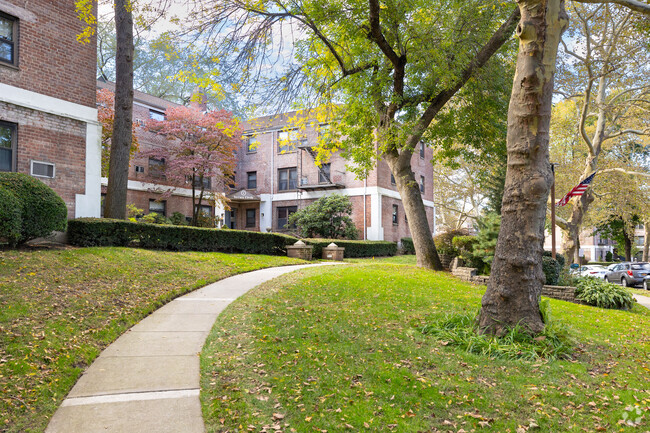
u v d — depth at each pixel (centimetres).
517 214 592
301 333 589
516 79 596
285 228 2895
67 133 1182
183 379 432
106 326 590
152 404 376
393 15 1093
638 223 3322
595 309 1002
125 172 1371
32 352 458
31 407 359
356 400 388
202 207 2628
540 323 578
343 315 703
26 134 1093
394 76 1267
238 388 409
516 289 585
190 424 342
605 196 2550
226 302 791
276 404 376
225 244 1575
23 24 1098
